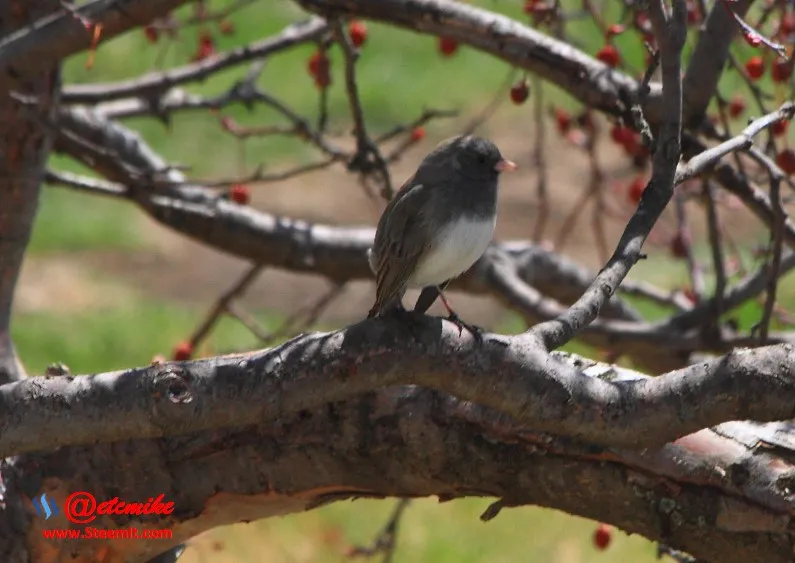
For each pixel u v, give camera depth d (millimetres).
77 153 11266
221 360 6008
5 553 6934
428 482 6652
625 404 5867
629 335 10445
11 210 9102
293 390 5891
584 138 13445
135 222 26047
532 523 15992
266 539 15203
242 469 6734
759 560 6203
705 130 8664
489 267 11219
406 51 32344
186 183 10000
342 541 15195
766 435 6242
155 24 11031
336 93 29422
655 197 6566
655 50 7168
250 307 22188
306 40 10727
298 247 11469
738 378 5781
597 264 21750
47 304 21953
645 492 6281
